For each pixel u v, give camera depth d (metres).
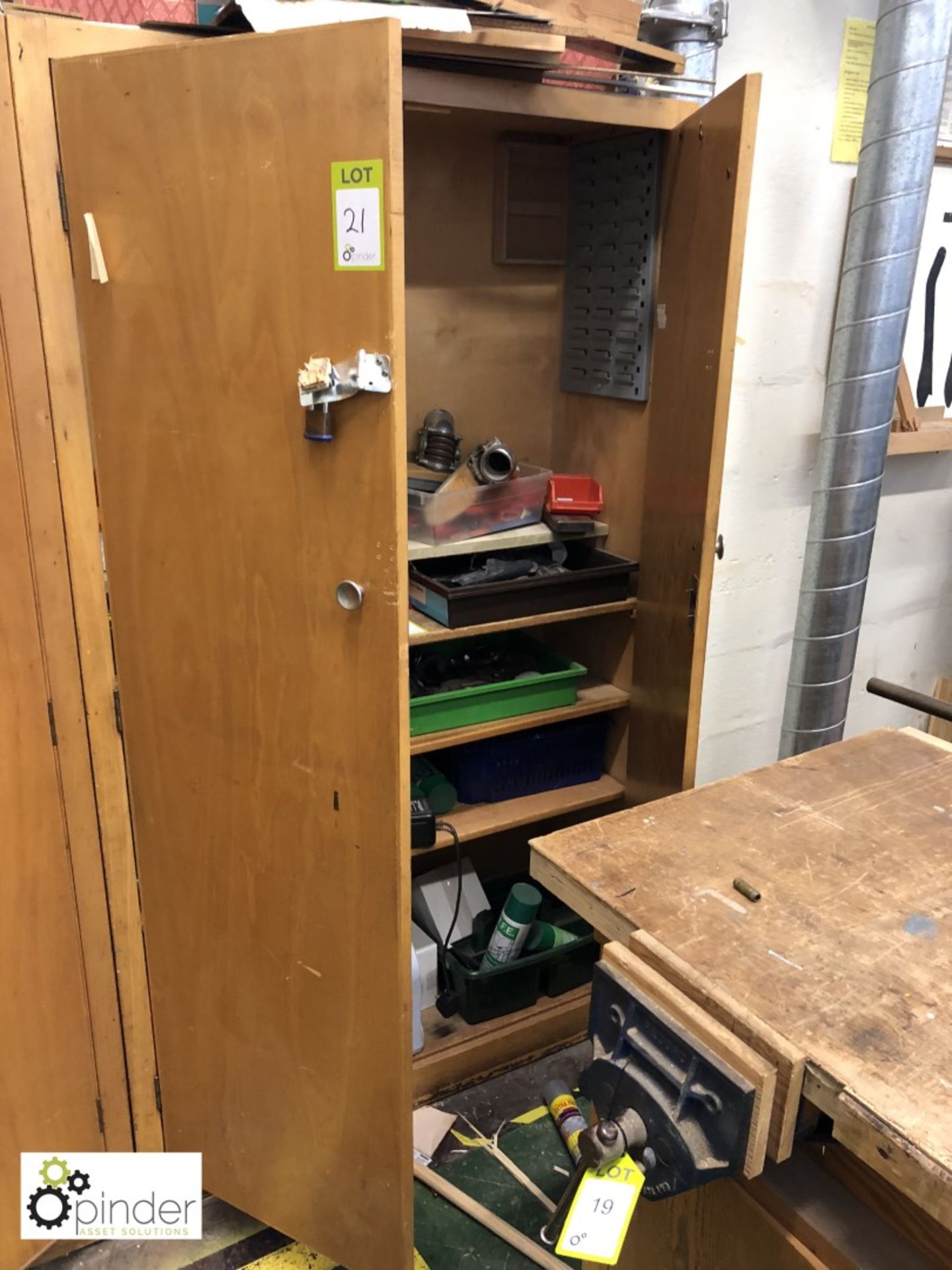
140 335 1.18
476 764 1.95
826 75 1.91
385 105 0.94
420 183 1.76
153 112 1.07
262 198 1.05
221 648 1.28
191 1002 1.51
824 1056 0.77
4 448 1.19
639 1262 1.12
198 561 1.25
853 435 1.91
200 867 1.42
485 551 1.83
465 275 1.87
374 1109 1.38
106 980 1.49
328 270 1.03
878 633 2.59
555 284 1.97
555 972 1.98
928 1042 0.79
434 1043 1.88
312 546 1.16
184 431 1.20
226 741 1.32
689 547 1.64
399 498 1.07
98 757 1.39
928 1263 0.87
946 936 0.92
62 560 1.28
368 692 1.17
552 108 1.45
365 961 1.31
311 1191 1.51
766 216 1.95
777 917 0.95
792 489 2.23
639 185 1.67
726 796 1.18
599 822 1.12
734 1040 0.79
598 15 1.47
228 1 1.13
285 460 1.14
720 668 2.31
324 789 1.26
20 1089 1.45
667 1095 0.81
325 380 1.04
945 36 1.66
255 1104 1.51
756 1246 0.95
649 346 1.72
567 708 1.92
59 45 1.11
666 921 0.94
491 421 2.00
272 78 0.99
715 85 1.68
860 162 1.79
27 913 1.38
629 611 1.92
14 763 1.32
